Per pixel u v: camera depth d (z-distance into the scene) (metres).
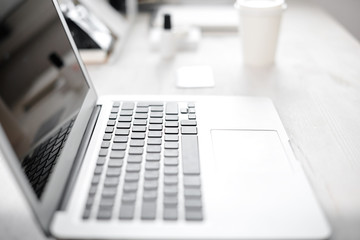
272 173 0.40
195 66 0.74
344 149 0.48
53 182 0.37
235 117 0.52
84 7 0.79
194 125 0.50
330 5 1.34
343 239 0.35
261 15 0.68
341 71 0.72
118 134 0.47
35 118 0.38
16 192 0.41
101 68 0.73
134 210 0.35
